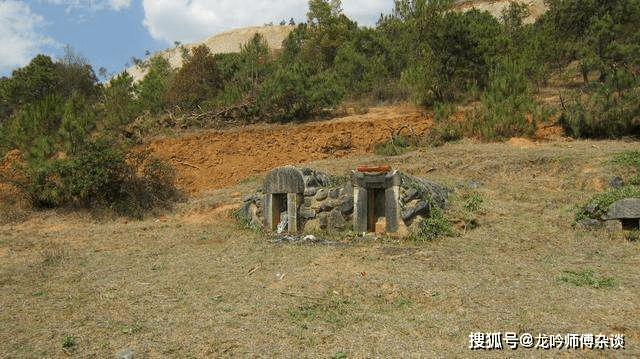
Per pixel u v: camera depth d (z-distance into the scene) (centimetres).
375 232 1005
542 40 2417
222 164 1703
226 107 2072
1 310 630
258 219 1135
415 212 962
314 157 1684
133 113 2127
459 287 665
